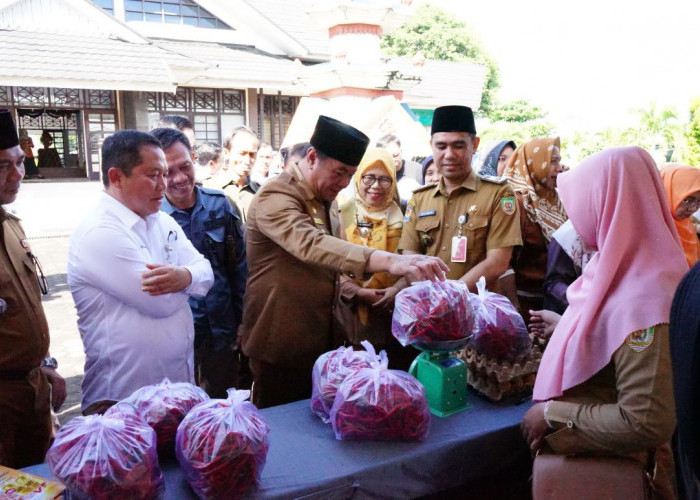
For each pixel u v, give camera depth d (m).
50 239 11.62
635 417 1.34
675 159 13.72
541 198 2.96
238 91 13.38
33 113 12.62
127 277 1.97
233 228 3.03
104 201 2.05
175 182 2.79
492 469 1.77
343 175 2.22
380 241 2.92
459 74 18.47
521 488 1.93
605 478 1.46
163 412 1.55
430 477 1.64
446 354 1.91
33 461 2.16
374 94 9.16
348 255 1.97
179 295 2.12
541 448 1.60
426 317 1.78
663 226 1.44
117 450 1.30
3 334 1.97
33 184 12.09
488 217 2.54
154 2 13.91
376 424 1.62
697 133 13.12
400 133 8.33
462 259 2.56
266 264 2.31
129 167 2.01
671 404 1.31
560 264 2.34
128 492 1.28
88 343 2.10
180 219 2.87
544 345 2.18
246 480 1.36
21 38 11.27
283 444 1.66
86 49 11.52
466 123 2.52
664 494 1.52
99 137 12.38
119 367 2.05
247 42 14.84
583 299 1.56
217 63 12.61
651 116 17.72
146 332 2.06
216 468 1.32
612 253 1.45
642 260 1.42
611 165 1.48
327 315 2.38
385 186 2.90
